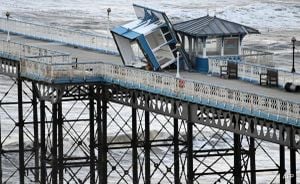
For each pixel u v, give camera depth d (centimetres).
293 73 8900
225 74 9431
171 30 9694
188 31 9762
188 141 8794
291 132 7825
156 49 9694
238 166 8938
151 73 9088
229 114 8362
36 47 10494
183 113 8812
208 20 9888
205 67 9731
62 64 9606
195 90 8638
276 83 8938
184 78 8938
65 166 9856
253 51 10125
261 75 9044
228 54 9831
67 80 9619
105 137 9775
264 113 8006
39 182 10862
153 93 9075
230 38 9819
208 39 9750
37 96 9981
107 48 11019
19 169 10425
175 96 8825
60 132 9762
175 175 9362
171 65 9788
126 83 9362
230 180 9838
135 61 9869
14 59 10469
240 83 9150
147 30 9675
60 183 9819
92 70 9644
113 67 9506
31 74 9944
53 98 9681
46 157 10494
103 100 9725
